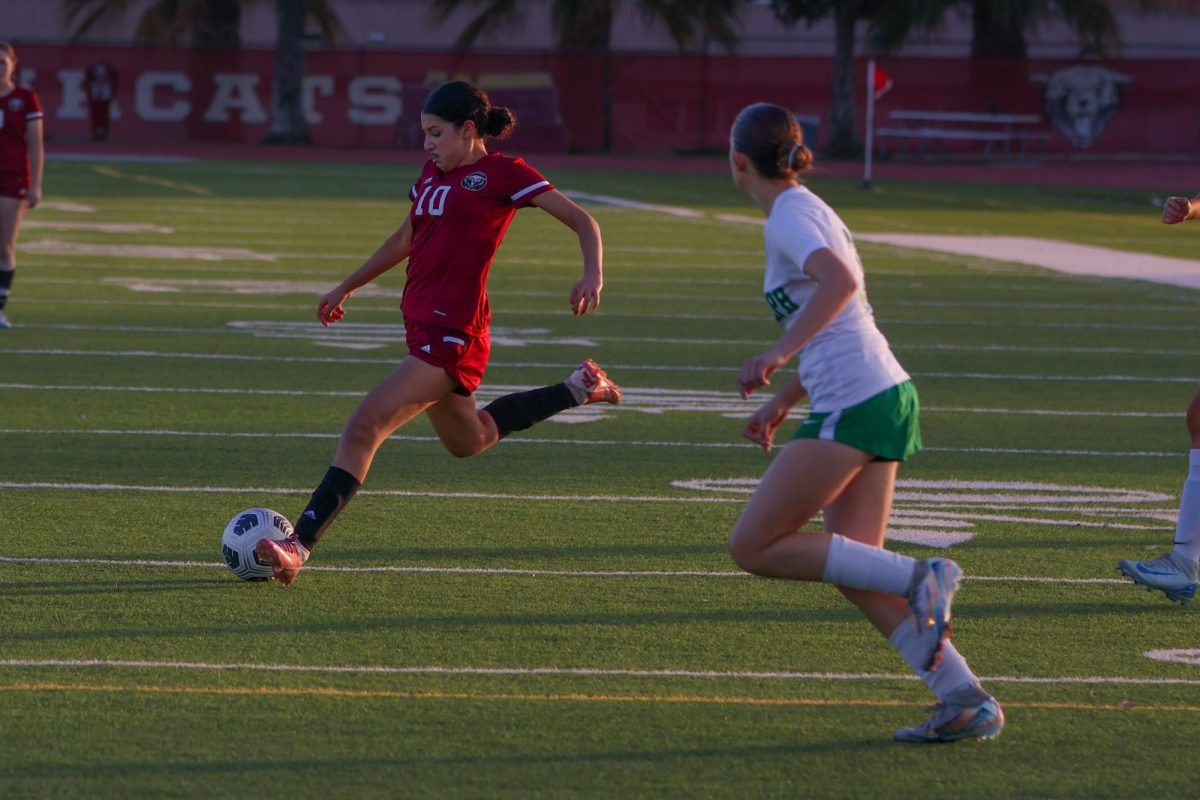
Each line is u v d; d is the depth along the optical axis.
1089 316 61.81
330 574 24.69
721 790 16.81
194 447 34.22
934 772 17.45
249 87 188.12
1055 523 29.52
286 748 17.66
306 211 99.88
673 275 71.88
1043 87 192.88
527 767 17.30
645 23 190.38
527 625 22.31
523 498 30.28
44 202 99.38
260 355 47.53
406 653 20.98
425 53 187.88
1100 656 21.66
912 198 125.81
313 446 34.78
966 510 30.41
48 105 185.38
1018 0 183.88
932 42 194.00
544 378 44.62
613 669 20.58
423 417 38.34
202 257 73.62
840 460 17.20
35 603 22.70
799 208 17.27
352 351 48.88
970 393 44.47
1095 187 145.75
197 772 16.92
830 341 17.34
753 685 20.11
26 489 29.80
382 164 155.75
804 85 191.38
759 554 17.38
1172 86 194.62
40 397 39.56
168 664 20.31
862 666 20.91
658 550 26.64
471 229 22.95
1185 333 57.88
